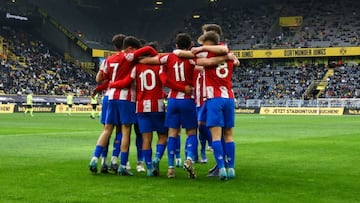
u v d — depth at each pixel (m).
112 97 9.84
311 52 68.38
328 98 62.97
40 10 71.38
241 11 80.44
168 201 7.07
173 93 9.61
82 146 15.92
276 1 79.12
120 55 9.88
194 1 83.19
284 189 8.14
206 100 9.39
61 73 68.62
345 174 9.96
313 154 13.91
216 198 7.33
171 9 83.44
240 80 72.94
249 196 7.51
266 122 35.81
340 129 27.22
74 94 65.50
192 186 8.41
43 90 63.38
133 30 82.50
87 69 72.00
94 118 40.28
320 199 7.32
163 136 9.82
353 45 66.69
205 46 9.25
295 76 70.44
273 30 75.06
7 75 61.94
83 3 78.00
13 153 13.60
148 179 9.20
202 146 12.20
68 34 71.75
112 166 10.02
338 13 73.75
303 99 64.38
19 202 6.95
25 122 32.88
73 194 7.55
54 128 26.14
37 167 10.65
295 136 21.44
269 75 72.06
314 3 76.56
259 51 71.38
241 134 22.69
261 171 10.39
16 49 67.69
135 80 9.83
